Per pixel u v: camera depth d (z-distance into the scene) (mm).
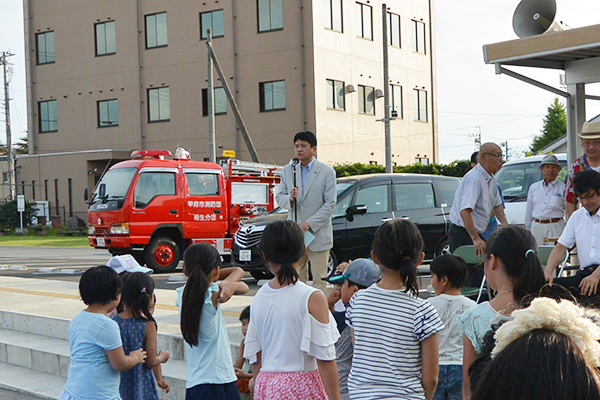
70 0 36281
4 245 30938
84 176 34938
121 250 15344
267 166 17516
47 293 10898
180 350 6812
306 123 29234
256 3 30344
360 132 31359
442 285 4184
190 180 15734
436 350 3215
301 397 3248
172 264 15469
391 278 3289
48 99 37281
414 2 35594
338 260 10945
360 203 11234
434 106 36781
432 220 11766
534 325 1230
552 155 7762
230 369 4250
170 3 32906
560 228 7758
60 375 7277
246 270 11594
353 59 31156
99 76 35406
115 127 34938
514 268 2959
